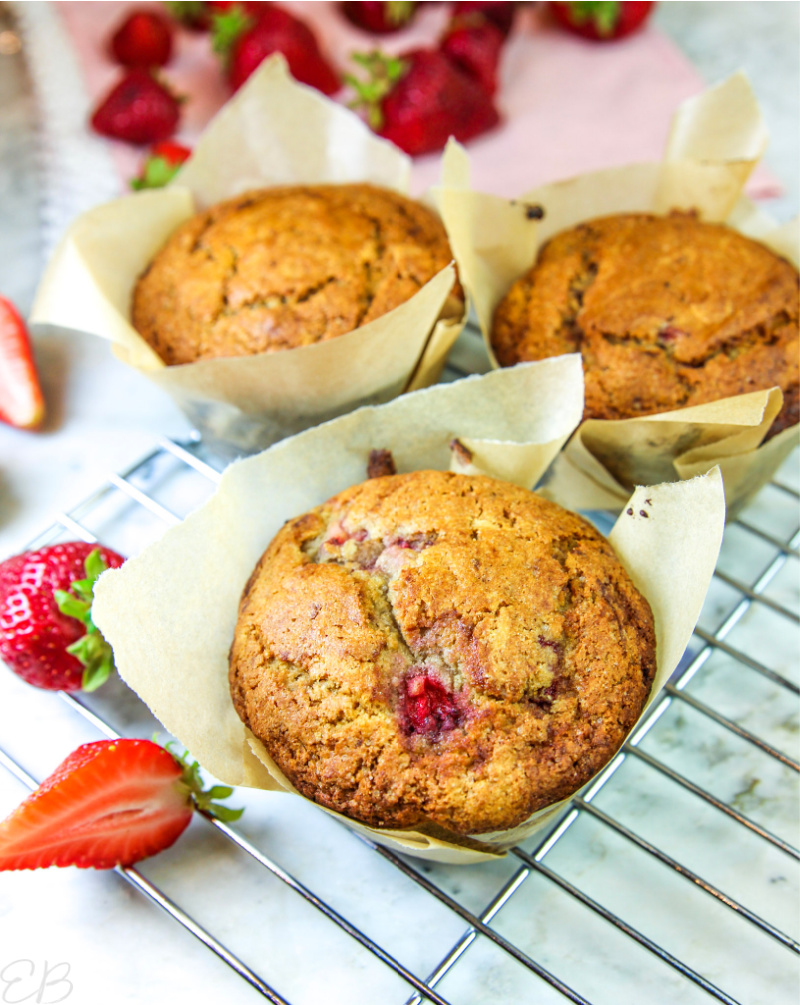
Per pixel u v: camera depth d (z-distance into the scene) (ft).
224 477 1.06
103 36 1.66
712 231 1.21
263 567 1.06
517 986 0.98
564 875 1.02
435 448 1.12
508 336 1.21
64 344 1.37
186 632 1.02
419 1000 0.96
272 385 1.15
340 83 1.61
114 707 1.11
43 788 0.98
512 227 1.23
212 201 1.30
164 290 1.22
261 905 1.01
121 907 1.01
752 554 1.19
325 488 1.11
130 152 1.54
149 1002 0.97
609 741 0.97
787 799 1.05
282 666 1.00
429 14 1.71
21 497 1.25
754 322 1.16
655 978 0.98
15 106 1.61
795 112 1.56
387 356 1.16
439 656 0.98
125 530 1.21
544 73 1.61
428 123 1.49
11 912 1.01
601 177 1.26
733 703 1.10
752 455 1.11
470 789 0.95
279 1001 0.95
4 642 1.08
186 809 1.03
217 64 1.64
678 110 1.27
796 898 1.01
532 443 1.07
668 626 1.02
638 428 1.11
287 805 1.06
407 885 1.02
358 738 0.96
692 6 1.71
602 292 1.19
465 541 1.02
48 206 1.50
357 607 0.99
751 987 0.97
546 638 0.99
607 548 1.05
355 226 1.22
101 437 1.30
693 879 0.97
